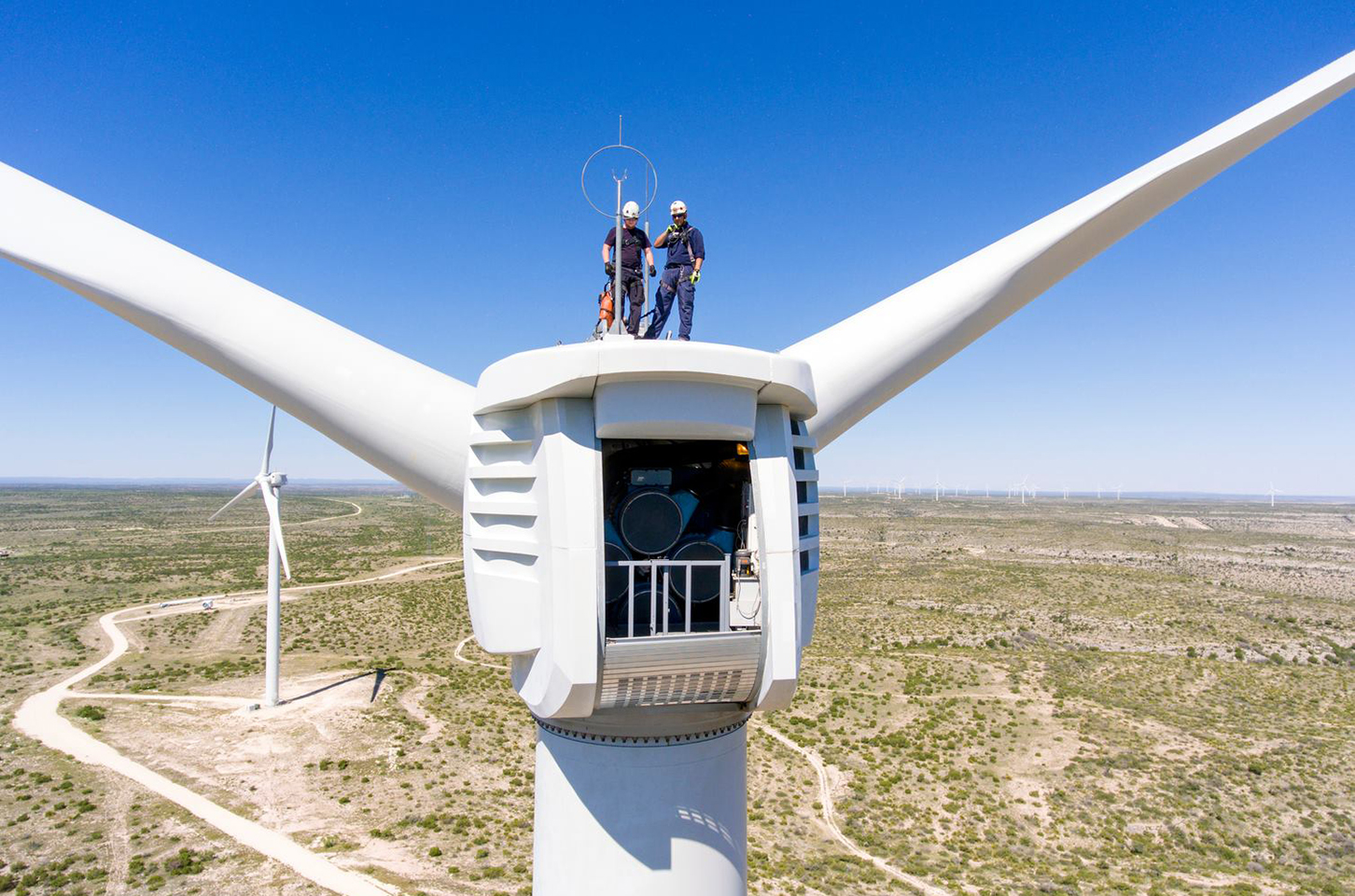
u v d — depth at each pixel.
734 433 5.43
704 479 6.71
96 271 6.68
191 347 7.03
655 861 6.14
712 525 6.65
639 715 6.09
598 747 6.18
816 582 6.76
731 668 5.63
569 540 5.24
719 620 6.43
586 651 5.21
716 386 5.25
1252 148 6.73
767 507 5.58
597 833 6.17
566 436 5.38
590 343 5.17
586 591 5.24
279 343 6.96
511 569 5.97
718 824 6.36
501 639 5.96
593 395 5.41
